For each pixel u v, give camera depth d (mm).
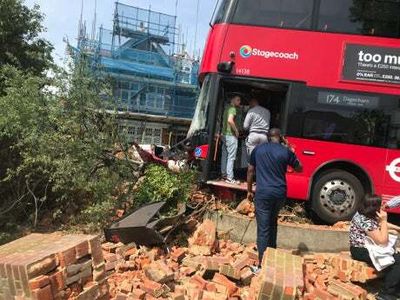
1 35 9781
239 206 6469
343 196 6926
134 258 5121
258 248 5355
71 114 6406
